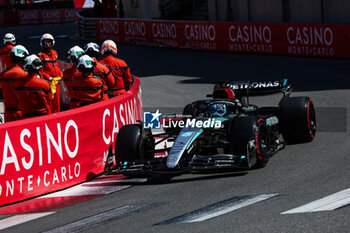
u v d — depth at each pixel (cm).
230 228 1827
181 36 9806
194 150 2733
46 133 2838
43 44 4794
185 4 13312
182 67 7769
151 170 2655
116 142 2861
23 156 2723
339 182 2303
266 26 8175
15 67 3778
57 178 2881
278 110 3250
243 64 7512
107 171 2842
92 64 3434
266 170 2695
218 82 3281
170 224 1944
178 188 2538
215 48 9106
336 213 1862
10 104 3791
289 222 1825
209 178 2662
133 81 4509
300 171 2595
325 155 2889
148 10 14500
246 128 2652
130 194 2558
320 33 7400
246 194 2273
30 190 2748
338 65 6750
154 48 10362
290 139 3284
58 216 2311
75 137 3003
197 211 2084
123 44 11581
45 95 3288
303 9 9438
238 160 2591
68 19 19600
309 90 5350
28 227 2184
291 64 7150
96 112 3173
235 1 11100
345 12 8588
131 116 3716
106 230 1966
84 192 2758
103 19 12350
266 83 3316
